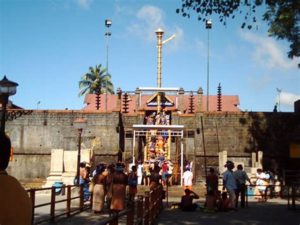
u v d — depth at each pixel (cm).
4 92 1608
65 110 4116
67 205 1753
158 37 3894
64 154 3550
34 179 3997
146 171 3384
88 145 4038
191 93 4203
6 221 336
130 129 4112
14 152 4075
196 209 2081
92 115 4100
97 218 1723
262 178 2686
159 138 3638
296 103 4231
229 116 4066
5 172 357
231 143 4022
